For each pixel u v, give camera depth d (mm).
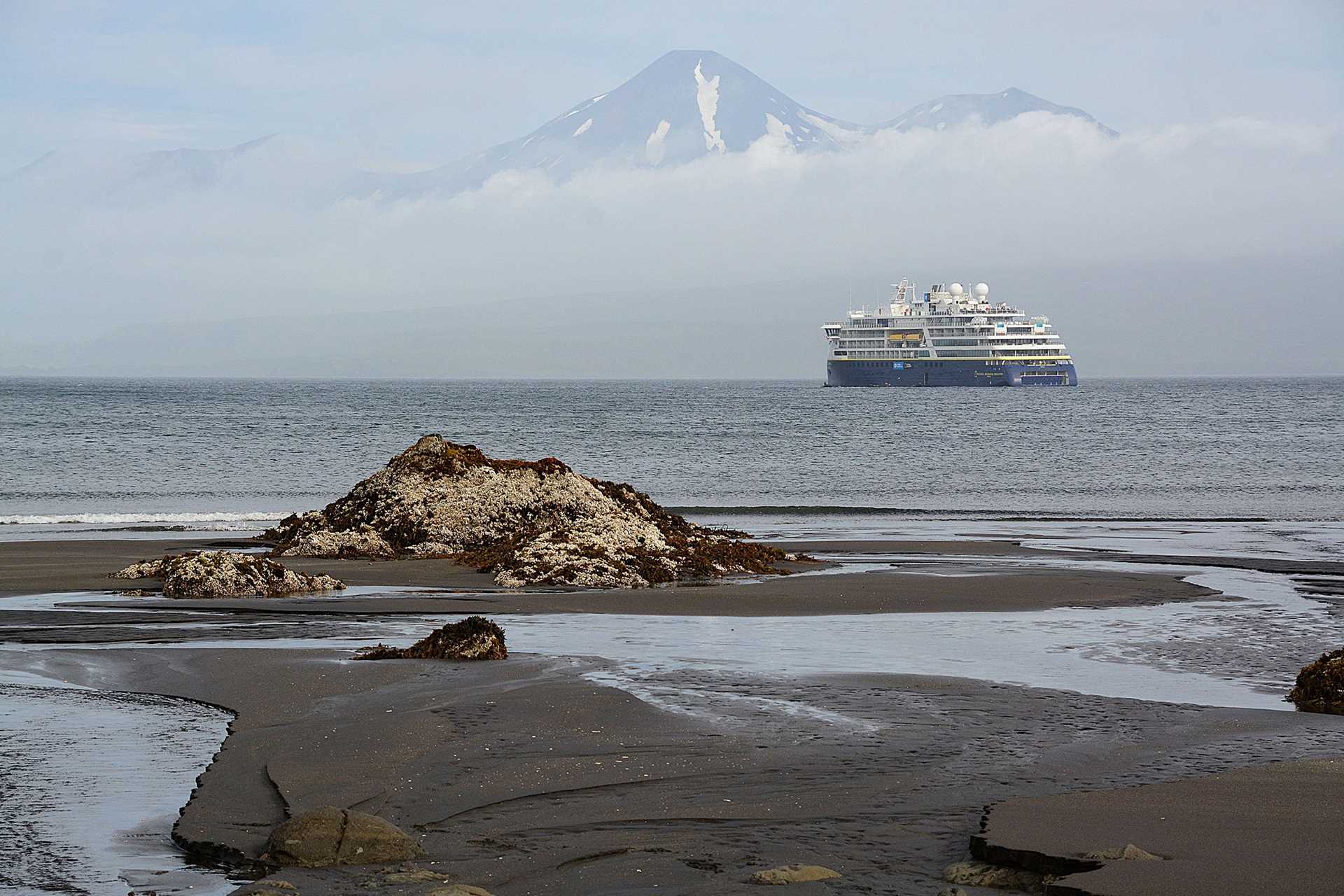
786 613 22344
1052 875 8617
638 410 159625
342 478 58531
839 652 18172
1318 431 112875
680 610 22609
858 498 53688
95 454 70000
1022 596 24594
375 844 9266
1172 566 30531
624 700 14336
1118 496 55469
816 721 13484
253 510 46000
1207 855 8828
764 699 14648
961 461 74688
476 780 11211
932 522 44219
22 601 23047
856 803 10523
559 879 8758
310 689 15141
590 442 90125
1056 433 106500
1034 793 10734
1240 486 60531
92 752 12297
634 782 11141
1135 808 10062
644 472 65625
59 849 9547
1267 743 12578
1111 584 26328
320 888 8625
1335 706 14195
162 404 163250
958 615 22250
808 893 8414
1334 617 22125
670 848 9406
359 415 133500
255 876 8969
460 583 26781
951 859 9133
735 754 12078
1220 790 10617
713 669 16625
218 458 68188
